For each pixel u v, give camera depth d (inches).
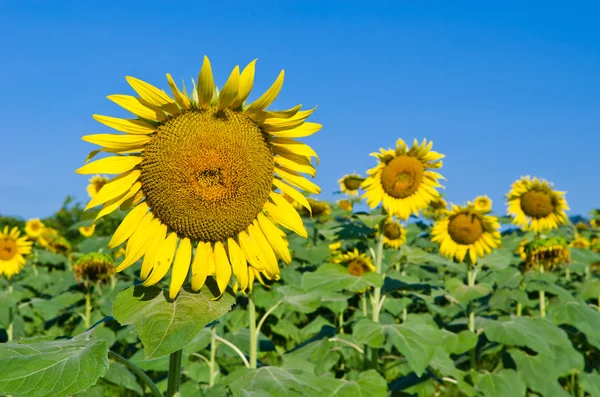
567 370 281.1
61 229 815.1
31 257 541.3
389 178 261.3
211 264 117.2
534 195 397.4
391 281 255.8
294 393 160.2
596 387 297.0
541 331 271.7
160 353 94.7
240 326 312.3
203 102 115.4
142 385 296.5
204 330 216.7
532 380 267.3
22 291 450.3
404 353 199.6
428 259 259.6
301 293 218.7
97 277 346.9
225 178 114.8
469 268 299.0
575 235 498.0
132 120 111.6
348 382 196.4
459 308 327.6
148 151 114.5
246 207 118.1
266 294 307.4
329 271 241.1
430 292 279.0
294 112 114.9
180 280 111.3
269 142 121.0
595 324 292.4
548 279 306.3
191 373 264.1
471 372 255.4
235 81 110.7
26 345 95.5
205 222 115.5
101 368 87.5
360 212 257.4
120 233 114.6
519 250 354.3
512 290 290.5
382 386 194.2
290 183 125.0
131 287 110.5
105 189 112.3
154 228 116.7
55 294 406.6
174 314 101.8
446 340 252.1
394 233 390.3
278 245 122.6
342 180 475.8
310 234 435.2
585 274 455.2
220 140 114.3
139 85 109.3
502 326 266.5
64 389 83.0
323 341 236.4
